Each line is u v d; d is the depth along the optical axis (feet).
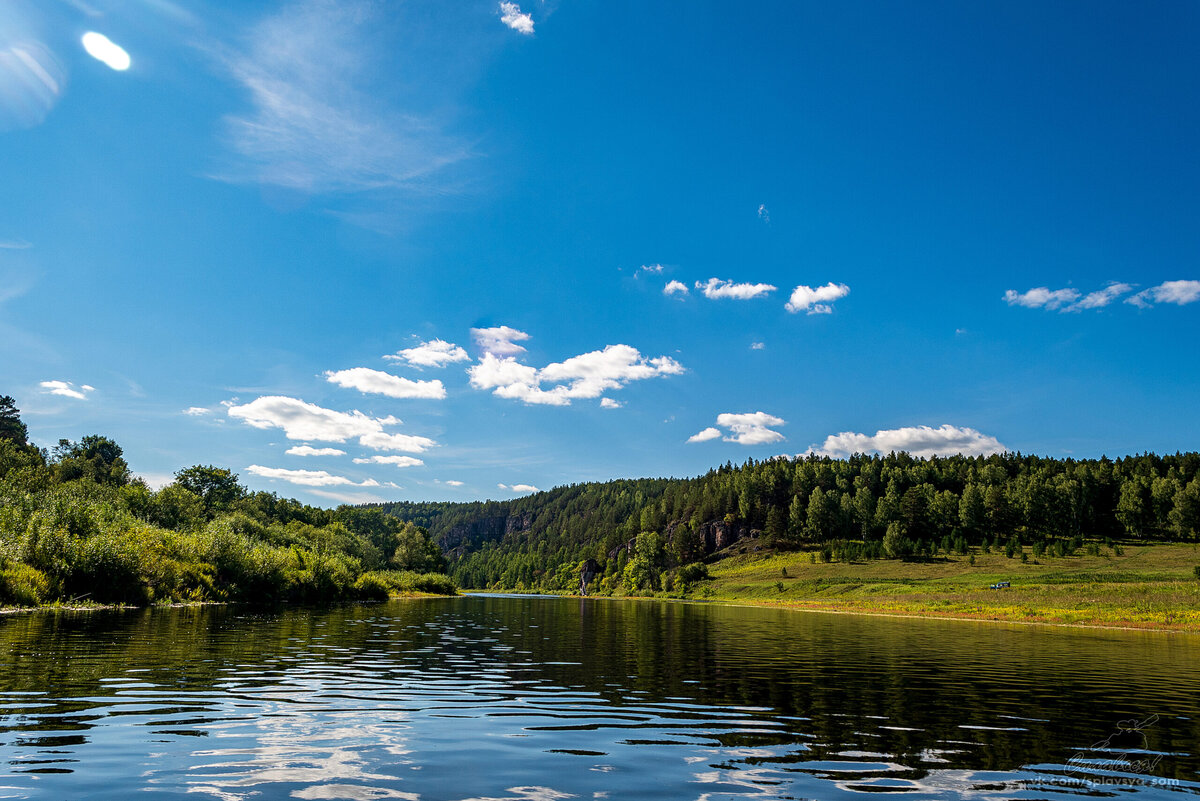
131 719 36.40
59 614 109.29
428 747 33.24
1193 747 36.99
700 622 173.06
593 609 267.39
